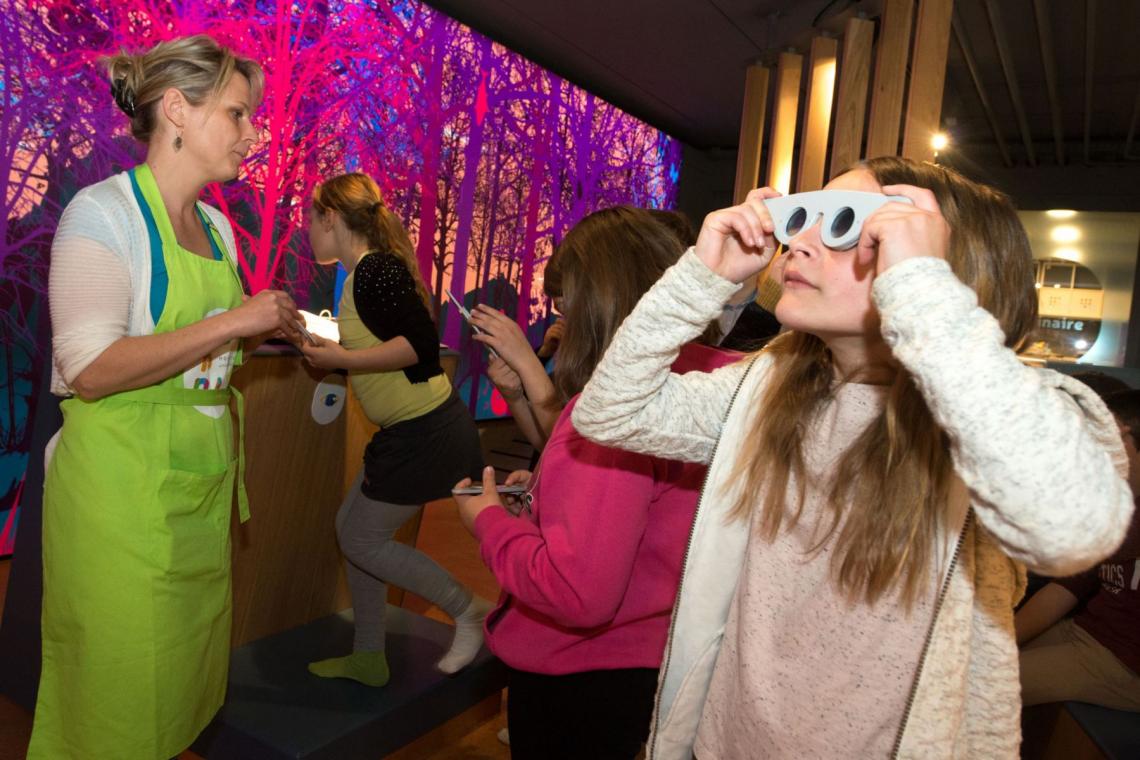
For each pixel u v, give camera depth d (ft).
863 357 2.61
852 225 2.32
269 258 14.93
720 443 2.95
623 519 3.18
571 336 3.89
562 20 19.40
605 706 3.69
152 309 4.75
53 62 11.08
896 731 2.43
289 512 7.77
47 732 4.88
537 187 22.43
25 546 6.91
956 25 16.60
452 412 6.98
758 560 2.75
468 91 19.47
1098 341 26.53
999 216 2.53
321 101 15.62
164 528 4.71
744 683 2.66
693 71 22.22
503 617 3.84
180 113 4.75
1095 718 6.47
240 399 5.59
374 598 6.96
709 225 2.62
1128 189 26.40
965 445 1.95
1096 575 6.95
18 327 11.24
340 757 6.17
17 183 10.91
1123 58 18.76
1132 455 6.77
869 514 2.45
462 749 7.41
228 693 6.63
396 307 6.69
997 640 2.48
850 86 14.66
